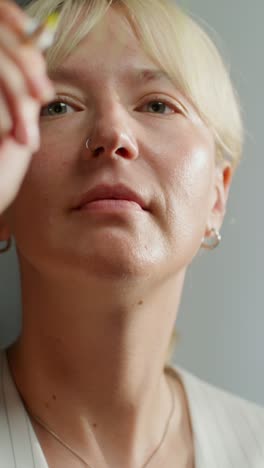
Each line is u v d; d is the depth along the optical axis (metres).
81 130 0.59
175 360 0.93
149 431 0.68
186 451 0.70
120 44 0.62
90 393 0.64
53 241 0.57
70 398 0.64
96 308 0.60
